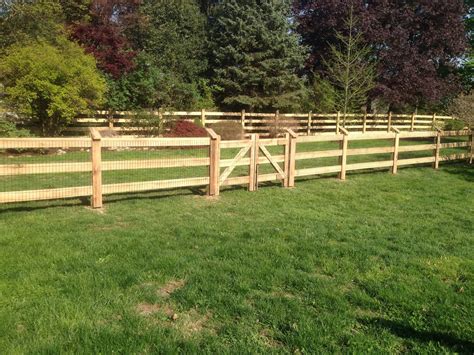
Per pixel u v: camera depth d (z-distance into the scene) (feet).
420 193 28.91
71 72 44.01
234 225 19.53
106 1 68.18
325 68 86.28
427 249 16.81
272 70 81.97
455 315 11.31
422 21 78.02
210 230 18.57
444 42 77.36
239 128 55.26
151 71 63.82
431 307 11.75
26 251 14.98
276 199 25.68
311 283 13.11
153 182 23.80
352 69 70.79
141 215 20.95
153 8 93.45
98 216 20.44
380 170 38.45
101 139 21.65
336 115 73.72
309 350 9.50
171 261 14.43
